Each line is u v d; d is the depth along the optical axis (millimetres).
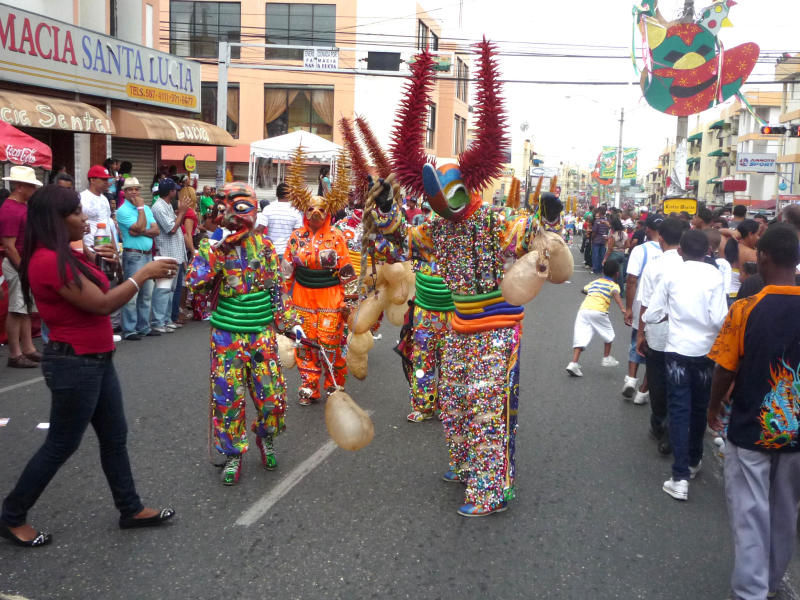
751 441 3322
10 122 10500
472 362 4480
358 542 4090
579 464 5449
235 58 32375
